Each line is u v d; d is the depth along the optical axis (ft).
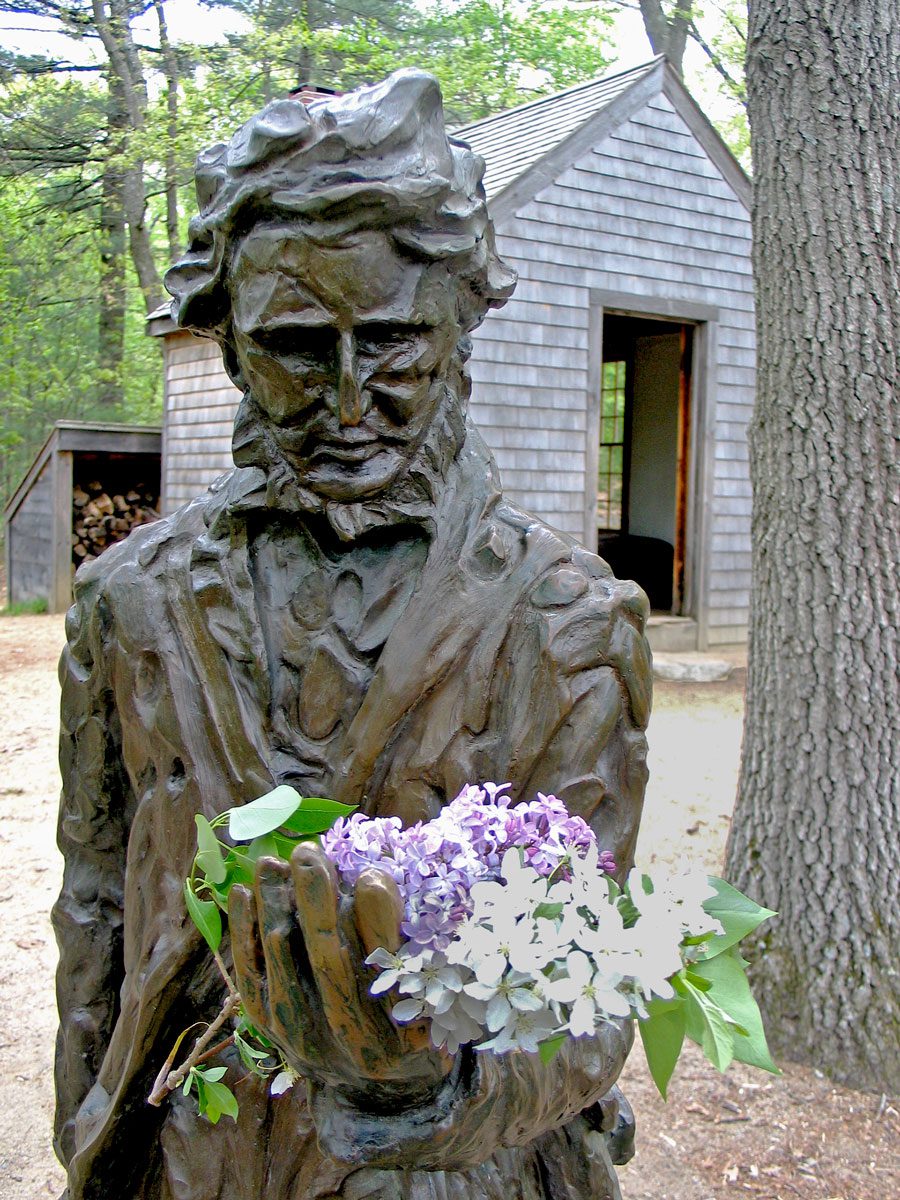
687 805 18.83
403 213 3.69
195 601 4.33
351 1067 3.34
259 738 4.21
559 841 3.43
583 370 27.76
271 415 3.95
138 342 69.41
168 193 56.18
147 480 41.32
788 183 11.70
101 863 4.83
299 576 4.35
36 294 58.70
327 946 3.04
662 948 3.04
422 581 4.17
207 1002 4.43
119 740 4.69
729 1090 11.23
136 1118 4.48
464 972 3.08
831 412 11.49
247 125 3.96
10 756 22.12
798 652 11.62
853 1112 10.80
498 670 4.13
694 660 29.66
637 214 28.27
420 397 3.95
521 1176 4.53
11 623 36.04
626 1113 5.20
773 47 11.75
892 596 11.37
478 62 60.64
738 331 30.66
